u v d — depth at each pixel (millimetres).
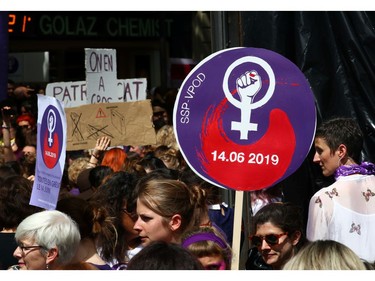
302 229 4945
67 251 4262
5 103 9172
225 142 4879
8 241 5348
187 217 4566
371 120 6844
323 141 5230
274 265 4918
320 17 6898
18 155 10109
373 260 5059
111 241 4758
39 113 5258
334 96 6898
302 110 4922
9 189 5531
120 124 7645
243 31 6867
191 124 4863
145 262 3363
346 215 5051
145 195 4547
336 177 5180
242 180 4875
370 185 5129
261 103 4902
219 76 4883
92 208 4723
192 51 16594
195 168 4863
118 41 16375
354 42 6855
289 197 6754
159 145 8414
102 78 8164
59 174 5430
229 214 5977
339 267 3557
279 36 6863
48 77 15117
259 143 4887
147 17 16547
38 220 4254
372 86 6863
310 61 6902
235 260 4531
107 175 6102
